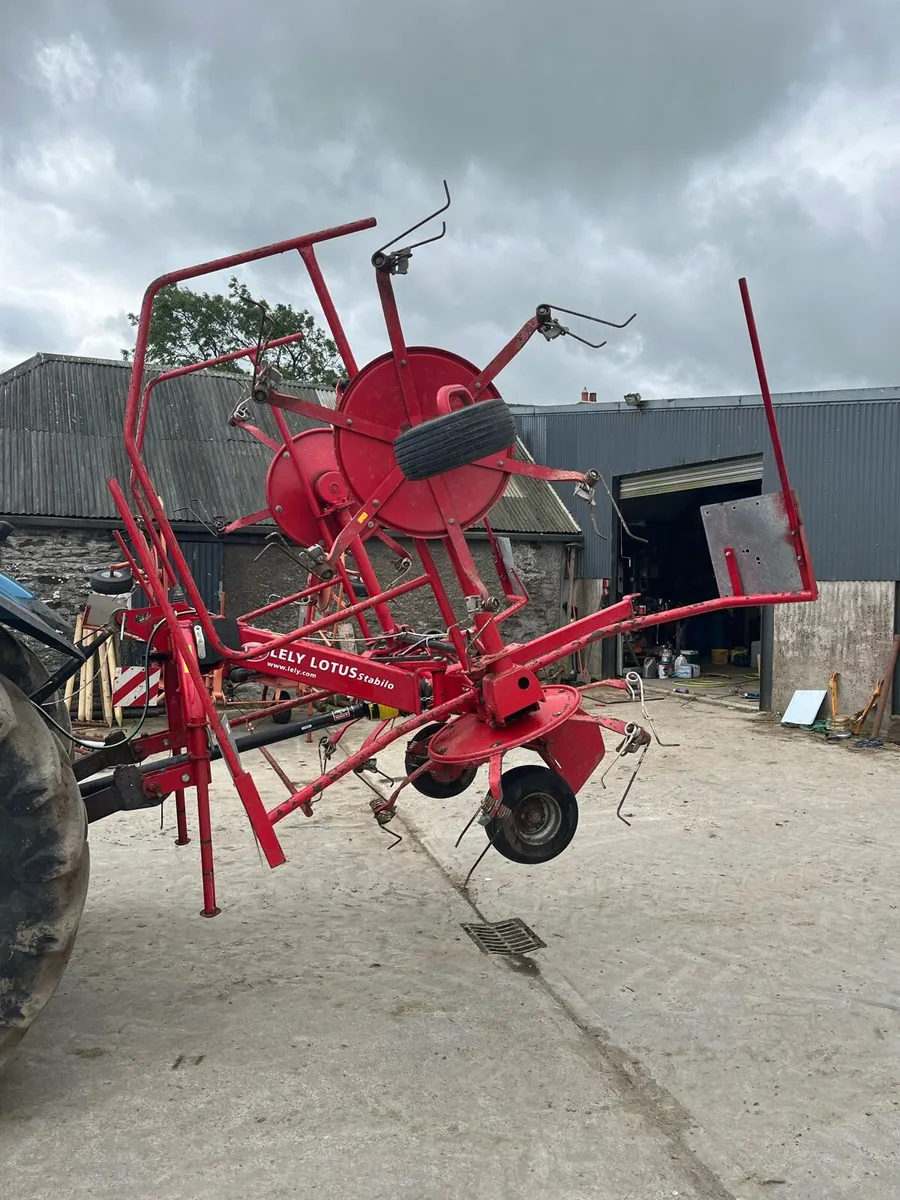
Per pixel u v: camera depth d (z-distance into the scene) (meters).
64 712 3.23
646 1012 2.79
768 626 9.05
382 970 3.11
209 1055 2.53
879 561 8.25
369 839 4.71
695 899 3.80
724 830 4.86
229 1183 1.97
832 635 8.55
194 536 9.13
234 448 10.06
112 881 4.04
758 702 9.68
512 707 2.97
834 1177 2.00
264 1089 2.35
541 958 3.21
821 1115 2.24
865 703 8.34
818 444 8.75
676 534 15.90
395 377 2.93
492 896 3.85
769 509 3.14
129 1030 2.67
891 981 3.01
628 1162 2.05
